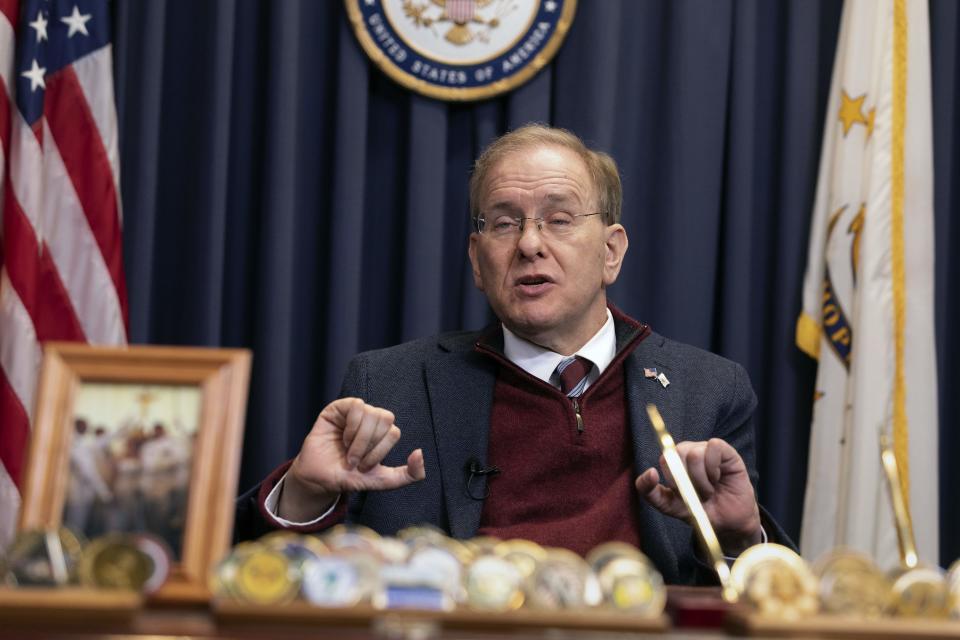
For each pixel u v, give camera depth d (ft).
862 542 12.34
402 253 13.28
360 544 4.37
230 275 13.20
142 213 12.67
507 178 9.02
